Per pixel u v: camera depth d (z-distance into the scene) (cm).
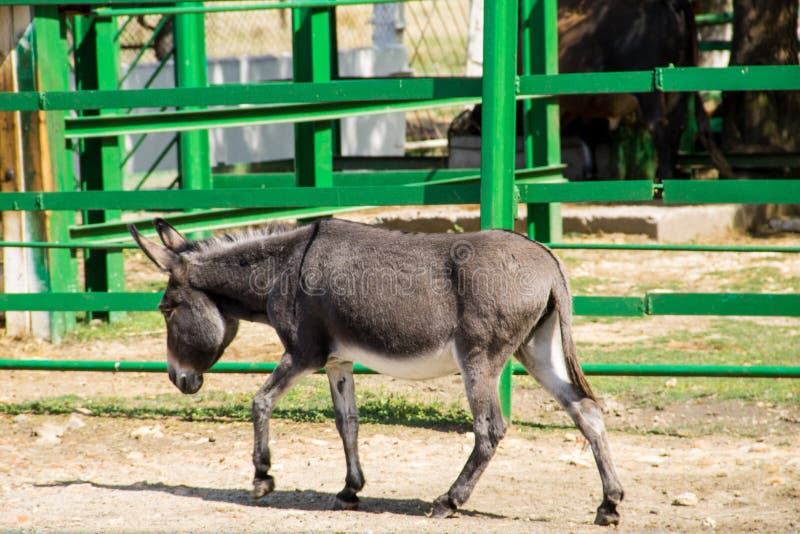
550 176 1972
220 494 1046
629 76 1249
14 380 1608
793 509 974
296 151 1872
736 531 901
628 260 2384
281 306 993
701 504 998
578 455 1193
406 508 990
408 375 964
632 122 2928
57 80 1772
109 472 1143
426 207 2861
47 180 1767
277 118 1639
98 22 1980
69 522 925
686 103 2675
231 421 1367
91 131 1767
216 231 2358
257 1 4025
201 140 2164
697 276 2223
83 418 1380
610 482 911
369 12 4119
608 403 1405
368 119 3531
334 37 2739
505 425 923
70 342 1814
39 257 1775
